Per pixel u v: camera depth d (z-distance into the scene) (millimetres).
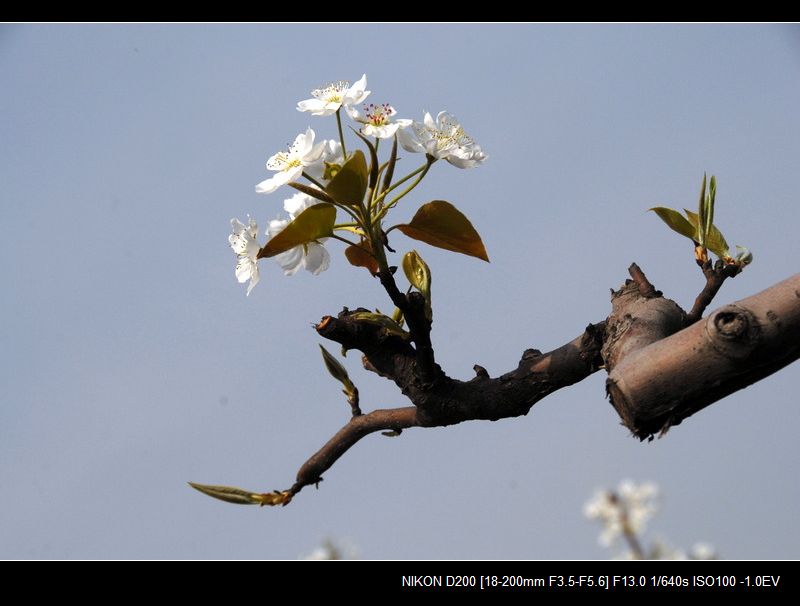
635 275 1222
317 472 1237
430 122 1235
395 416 1233
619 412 1160
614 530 2393
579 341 1210
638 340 1186
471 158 1231
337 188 1194
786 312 1139
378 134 1224
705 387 1146
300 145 1224
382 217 1212
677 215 1242
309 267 1235
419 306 1204
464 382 1222
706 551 1751
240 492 1233
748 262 1234
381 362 1231
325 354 1247
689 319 1209
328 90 1237
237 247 1240
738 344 1138
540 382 1211
